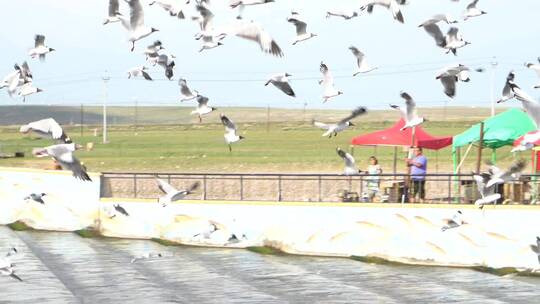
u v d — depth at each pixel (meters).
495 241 41.09
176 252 48.06
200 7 21.59
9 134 172.12
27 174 58.12
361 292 37.53
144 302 36.44
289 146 114.25
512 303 34.91
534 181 41.44
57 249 49.59
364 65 24.20
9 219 59.06
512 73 22.56
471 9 22.38
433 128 164.00
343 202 45.31
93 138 146.62
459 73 22.31
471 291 37.12
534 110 22.14
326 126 23.48
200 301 36.56
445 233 42.19
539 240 37.66
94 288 39.41
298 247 46.28
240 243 48.25
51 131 18.95
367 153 96.88
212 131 178.88
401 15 22.31
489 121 44.47
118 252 48.38
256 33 18.06
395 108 23.88
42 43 24.25
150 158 95.31
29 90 24.67
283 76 20.06
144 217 52.12
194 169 84.75
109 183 55.34
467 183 43.72
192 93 25.12
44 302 36.62
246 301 36.34
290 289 38.44
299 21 21.80
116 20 21.03
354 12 22.41
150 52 25.16
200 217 49.62
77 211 55.34
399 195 44.50
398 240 43.47
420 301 35.66
